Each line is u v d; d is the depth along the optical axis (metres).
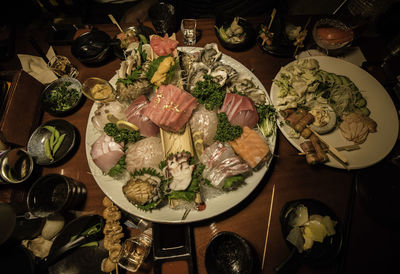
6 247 0.44
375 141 0.51
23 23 1.02
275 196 0.51
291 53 0.61
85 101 0.59
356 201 0.49
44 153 0.53
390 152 0.52
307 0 0.96
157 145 0.50
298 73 0.56
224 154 0.47
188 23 0.63
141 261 0.42
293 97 0.54
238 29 0.59
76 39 0.63
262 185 0.51
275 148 0.54
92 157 0.49
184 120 0.49
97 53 0.61
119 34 0.63
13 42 0.67
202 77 0.53
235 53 0.63
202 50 0.58
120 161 0.49
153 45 0.55
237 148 0.48
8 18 0.99
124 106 0.55
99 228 0.45
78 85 0.60
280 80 0.56
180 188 0.44
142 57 0.57
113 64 0.64
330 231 0.42
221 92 0.51
